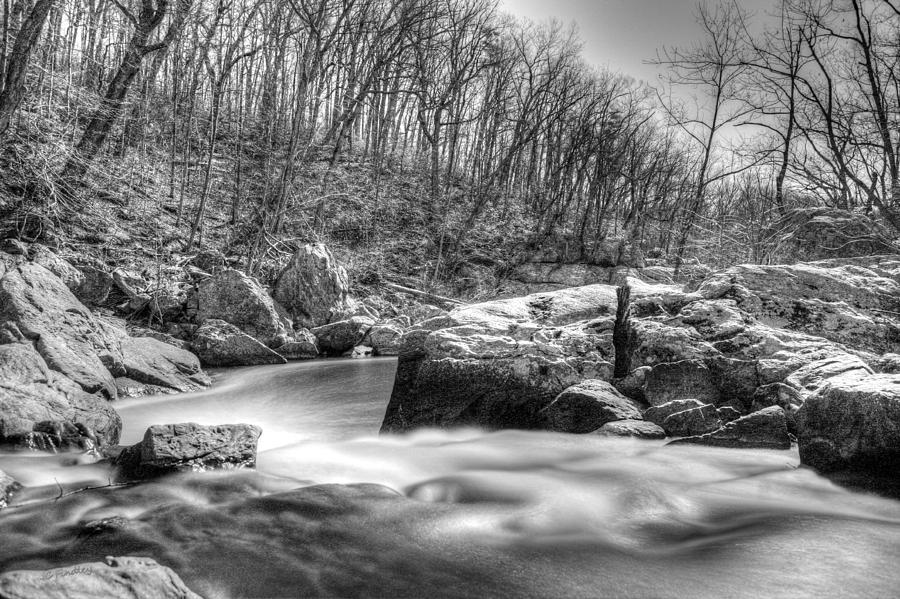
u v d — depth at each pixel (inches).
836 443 212.2
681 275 982.4
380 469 240.1
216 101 774.5
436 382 310.2
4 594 97.7
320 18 826.2
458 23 1312.7
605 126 1443.2
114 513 180.4
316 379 513.7
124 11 729.0
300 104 834.8
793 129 764.6
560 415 292.2
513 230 1349.7
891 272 371.2
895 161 604.7
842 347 302.2
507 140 1604.3
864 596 136.5
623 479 218.2
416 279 1020.5
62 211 626.5
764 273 346.3
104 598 105.0
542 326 340.8
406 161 1504.7
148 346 475.5
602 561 156.2
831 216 585.3
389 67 1236.5
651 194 1659.7
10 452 231.3
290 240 856.3
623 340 335.0
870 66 625.3
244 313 626.8
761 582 143.9
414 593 138.3
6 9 587.2
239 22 851.4
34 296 372.2
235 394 450.6
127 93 816.9
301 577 144.7
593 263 1212.5
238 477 215.0
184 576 142.9
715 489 210.4
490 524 180.4
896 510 190.1
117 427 277.0
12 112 546.9
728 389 295.9
